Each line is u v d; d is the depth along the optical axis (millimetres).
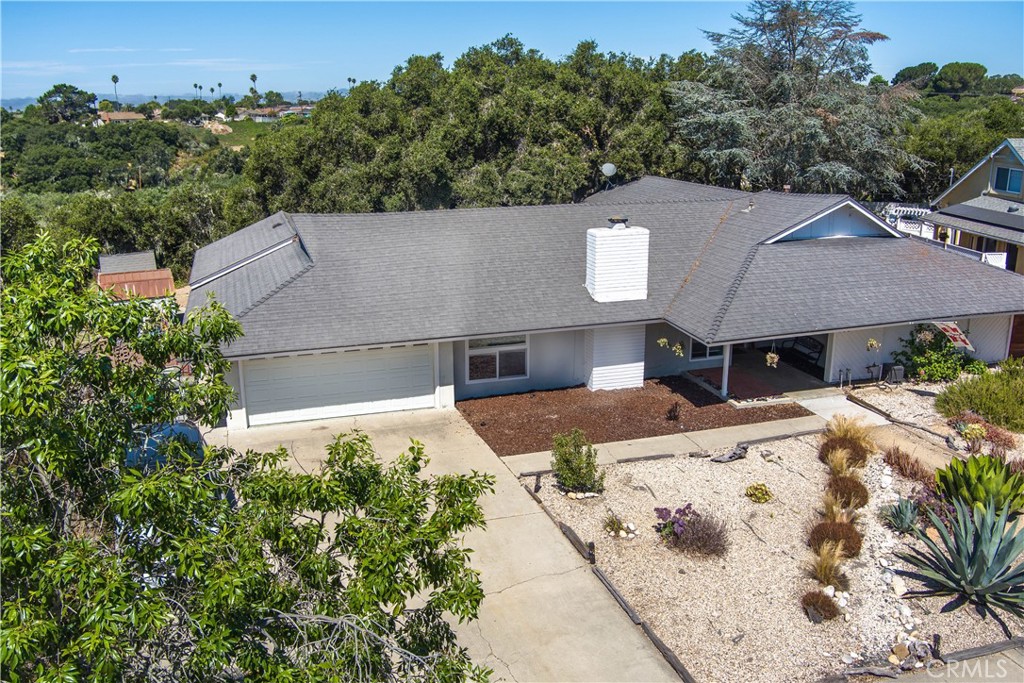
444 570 6867
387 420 18219
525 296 19359
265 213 35688
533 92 35906
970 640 10914
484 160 35906
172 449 6965
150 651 5941
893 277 20516
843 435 16375
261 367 17484
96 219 34000
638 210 23125
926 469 15172
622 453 16281
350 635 6176
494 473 15430
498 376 19781
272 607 6094
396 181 34656
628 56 43531
